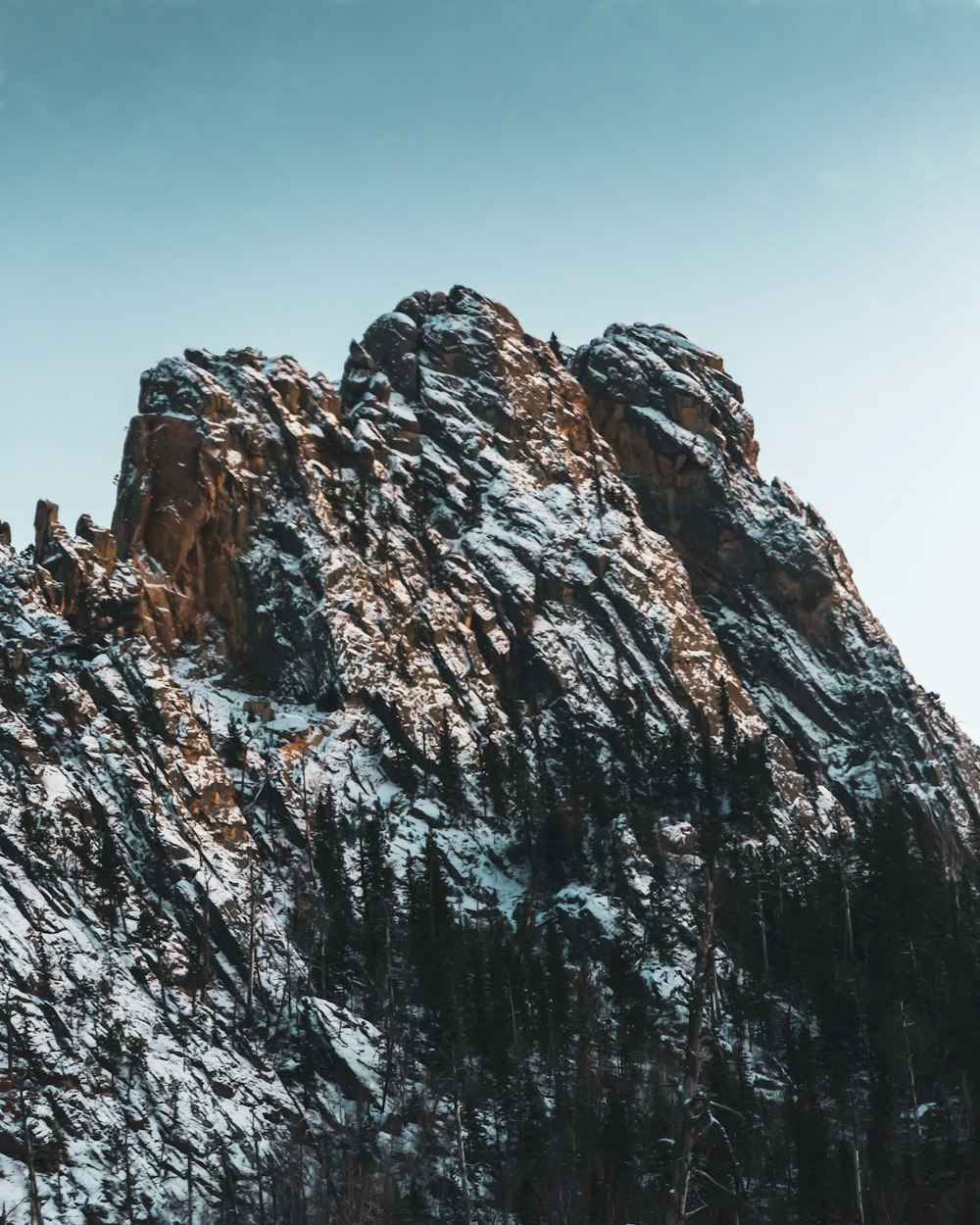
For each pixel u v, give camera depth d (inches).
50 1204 5201.8
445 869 7672.2
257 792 7834.6
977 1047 6555.1
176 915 6791.3
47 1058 5679.1
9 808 6752.0
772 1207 5492.1
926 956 7244.1
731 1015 6801.2
